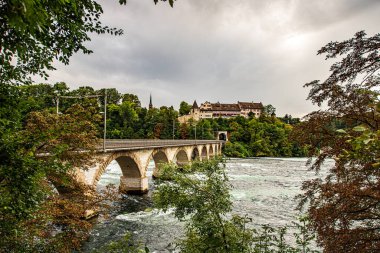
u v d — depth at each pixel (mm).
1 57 5844
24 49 5316
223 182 9500
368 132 3246
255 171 62594
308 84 6891
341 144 6156
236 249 8578
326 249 6301
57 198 11125
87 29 7180
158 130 108938
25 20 3715
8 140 6098
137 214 27484
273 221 25016
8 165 5879
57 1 4703
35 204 6887
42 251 8648
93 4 6477
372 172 5703
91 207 12711
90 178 23672
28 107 7223
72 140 11133
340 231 6023
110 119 103000
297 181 47844
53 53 6996
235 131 136000
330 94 6520
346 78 6016
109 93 121312
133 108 114375
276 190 39906
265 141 119688
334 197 6418
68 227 10562
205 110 176375
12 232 6871
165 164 9906
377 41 5520
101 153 25344
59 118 11172
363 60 5625
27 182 6109
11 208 5980
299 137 7344
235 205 30906
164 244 19984
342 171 6375
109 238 20781
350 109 5992
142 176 37344
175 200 9094
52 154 8289
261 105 190000
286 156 117625
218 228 8664
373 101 4191
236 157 108438
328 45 6016
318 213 6371
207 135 129750
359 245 5699
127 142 35781
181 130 121250
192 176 9734
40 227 8789
